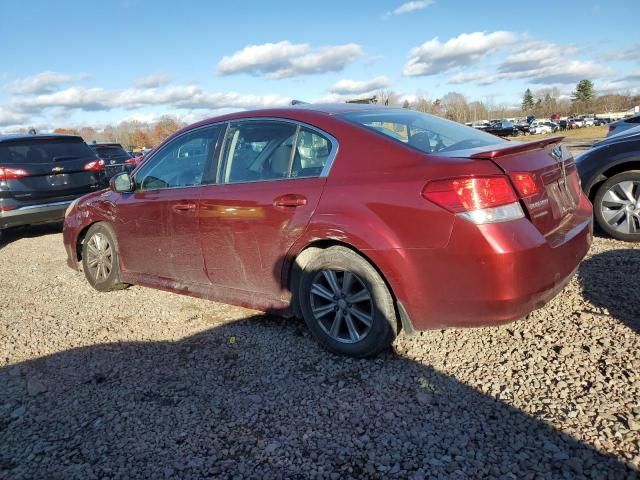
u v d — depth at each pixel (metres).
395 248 2.85
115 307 4.57
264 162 3.56
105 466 2.38
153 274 4.41
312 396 2.85
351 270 3.09
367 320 3.10
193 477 2.28
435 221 2.72
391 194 2.88
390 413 2.63
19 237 8.91
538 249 2.68
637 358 2.91
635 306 3.57
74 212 5.24
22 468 2.41
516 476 2.12
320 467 2.29
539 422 2.45
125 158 16.66
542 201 2.86
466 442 2.36
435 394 2.76
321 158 3.28
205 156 3.95
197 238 3.87
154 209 4.19
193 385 3.07
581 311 3.57
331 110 3.55
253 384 3.03
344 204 3.04
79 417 2.81
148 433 2.62
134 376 3.23
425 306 2.85
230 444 2.49
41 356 3.61
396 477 2.18
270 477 2.25
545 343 3.18
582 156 5.60
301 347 3.46
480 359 3.07
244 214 3.52
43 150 8.30
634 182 5.17
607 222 5.34
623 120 9.81
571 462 2.17
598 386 2.68
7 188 7.80
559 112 118.81
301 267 3.34
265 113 3.68
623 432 2.32
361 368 3.10
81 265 5.44
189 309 4.38
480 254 2.62
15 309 4.68
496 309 2.68
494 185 2.65
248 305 3.69
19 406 2.96
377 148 3.08
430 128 3.51
